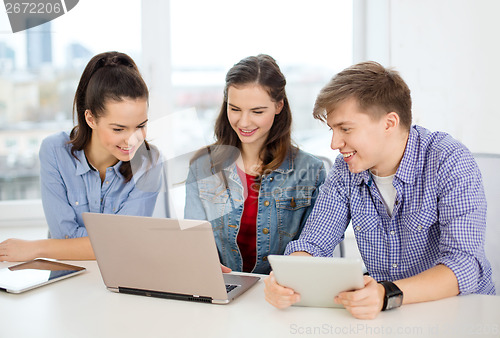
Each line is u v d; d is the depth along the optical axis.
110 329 1.12
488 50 2.49
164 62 2.49
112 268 1.32
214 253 1.20
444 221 1.37
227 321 1.15
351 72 1.37
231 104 1.67
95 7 2.45
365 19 2.61
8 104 2.46
